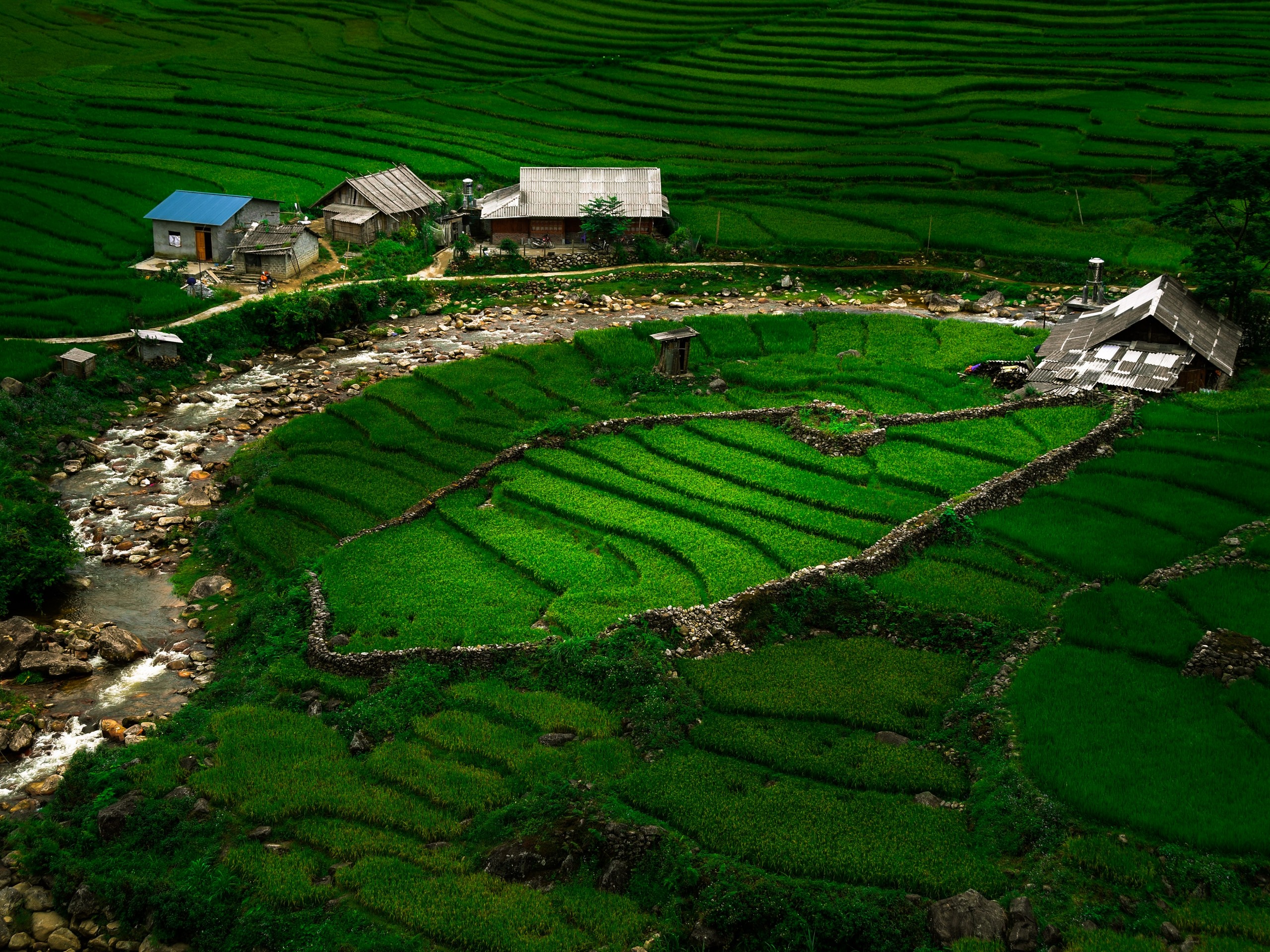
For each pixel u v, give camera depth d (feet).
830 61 419.33
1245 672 112.06
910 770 103.96
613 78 412.57
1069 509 150.30
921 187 315.37
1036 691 110.83
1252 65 383.04
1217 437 170.40
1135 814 93.20
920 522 144.15
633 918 89.97
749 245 283.59
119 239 263.70
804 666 120.57
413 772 107.24
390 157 334.85
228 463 181.57
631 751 108.88
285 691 122.83
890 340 228.63
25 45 464.24
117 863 98.89
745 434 179.52
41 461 175.94
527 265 274.98
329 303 234.99
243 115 366.84
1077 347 198.70
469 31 465.06
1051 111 362.74
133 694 126.82
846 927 85.15
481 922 90.27
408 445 180.24
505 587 139.44
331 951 88.07
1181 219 212.02
